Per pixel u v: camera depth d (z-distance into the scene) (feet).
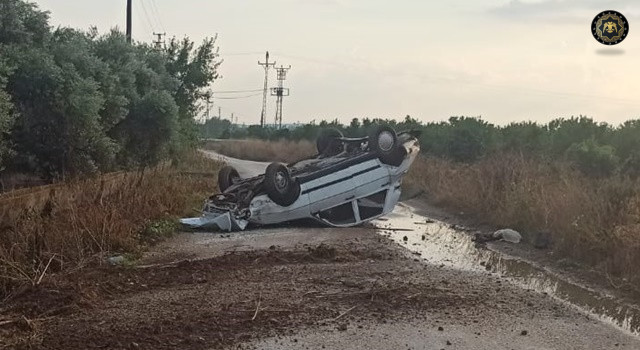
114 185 47.11
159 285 28.09
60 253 30.94
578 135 67.92
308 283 29.04
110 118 58.49
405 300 26.68
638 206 37.81
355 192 48.26
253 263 32.96
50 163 50.78
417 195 68.69
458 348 21.27
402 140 52.13
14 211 33.06
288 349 20.65
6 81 40.24
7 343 20.30
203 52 103.45
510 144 76.79
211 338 21.34
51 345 20.24
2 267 26.94
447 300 27.07
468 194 58.39
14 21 47.65
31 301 24.64
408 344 21.49
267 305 25.25
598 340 22.58
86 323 22.53
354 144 52.42
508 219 47.24
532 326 23.95
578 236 36.91
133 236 37.45
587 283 31.65
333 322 23.53
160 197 50.67
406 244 41.55
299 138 189.16
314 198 46.42
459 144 88.74
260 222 45.32
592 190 42.37
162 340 20.95
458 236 45.52
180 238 41.27
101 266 30.83
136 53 80.33
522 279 32.22
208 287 27.89
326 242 40.19
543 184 47.93
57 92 47.24
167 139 73.10
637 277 30.73
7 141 45.65
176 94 101.45
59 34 57.52
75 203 37.19
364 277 30.60
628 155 59.41
